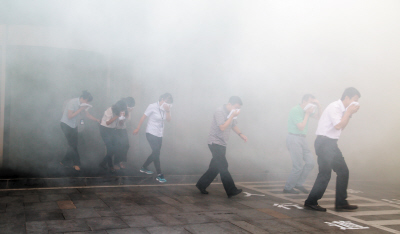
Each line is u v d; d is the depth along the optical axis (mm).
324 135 2801
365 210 2879
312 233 2150
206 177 3301
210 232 2068
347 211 2807
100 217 2297
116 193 3152
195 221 2301
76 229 2008
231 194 3184
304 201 3135
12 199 2754
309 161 3561
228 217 2441
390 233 2225
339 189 2842
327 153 2775
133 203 2768
